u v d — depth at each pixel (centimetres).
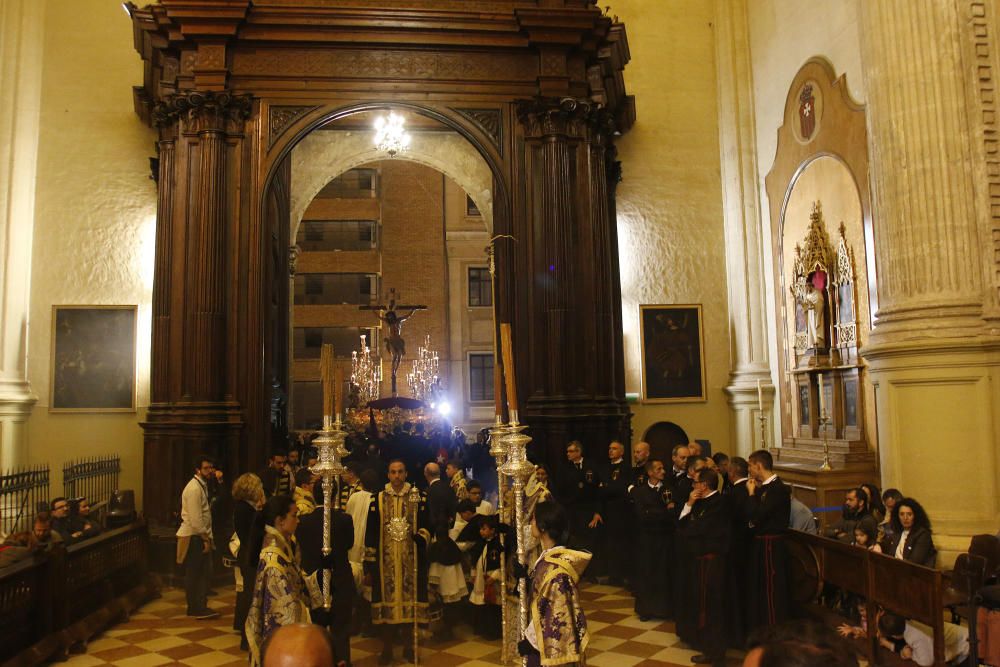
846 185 1147
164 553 1029
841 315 1171
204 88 1161
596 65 1266
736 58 1493
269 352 1224
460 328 3338
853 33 1150
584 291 1193
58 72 1390
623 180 1487
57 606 710
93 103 1390
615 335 1366
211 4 1142
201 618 855
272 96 1191
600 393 1187
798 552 723
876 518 798
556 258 1176
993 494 830
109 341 1352
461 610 790
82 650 730
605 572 1006
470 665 689
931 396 854
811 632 165
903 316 881
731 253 1466
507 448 676
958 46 895
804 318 1281
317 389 3416
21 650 663
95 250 1362
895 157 905
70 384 1338
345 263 3400
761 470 704
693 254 1488
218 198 1137
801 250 1273
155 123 1234
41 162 1366
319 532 621
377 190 3462
